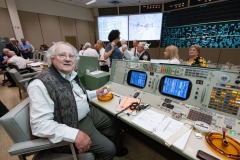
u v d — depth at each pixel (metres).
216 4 4.12
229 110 0.91
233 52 3.95
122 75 1.62
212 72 1.00
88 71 2.00
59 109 0.94
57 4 6.36
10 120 0.80
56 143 0.83
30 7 5.61
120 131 1.56
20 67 3.50
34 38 5.96
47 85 0.91
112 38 2.42
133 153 1.60
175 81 1.18
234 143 0.75
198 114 0.99
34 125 0.83
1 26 5.01
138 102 1.26
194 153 0.71
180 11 5.16
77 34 7.41
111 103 1.33
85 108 1.17
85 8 7.44
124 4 6.41
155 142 1.75
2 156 1.54
